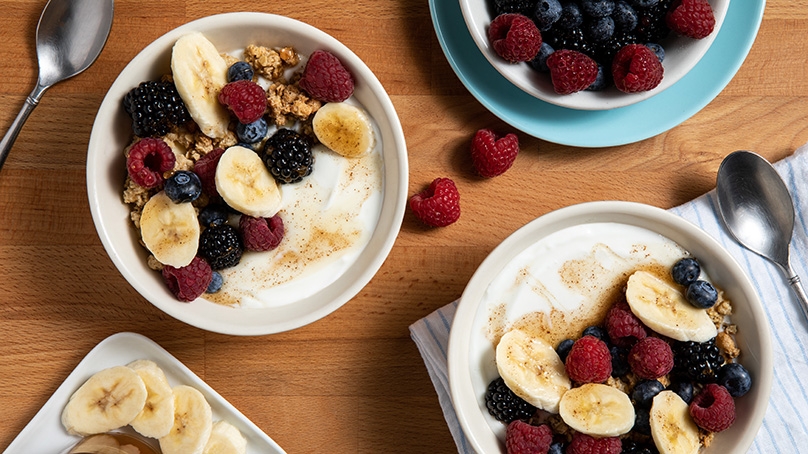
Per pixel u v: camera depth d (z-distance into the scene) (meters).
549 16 0.68
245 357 0.73
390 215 0.69
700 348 0.68
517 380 0.67
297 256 0.70
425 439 0.73
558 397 0.67
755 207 0.72
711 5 0.69
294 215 0.70
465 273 0.72
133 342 0.71
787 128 0.73
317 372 0.73
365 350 0.73
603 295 0.69
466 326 0.67
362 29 0.72
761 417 0.67
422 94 0.72
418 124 0.72
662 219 0.68
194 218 0.68
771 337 0.68
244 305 0.70
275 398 0.73
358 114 0.69
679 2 0.69
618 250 0.69
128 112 0.67
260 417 0.73
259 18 0.68
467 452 0.71
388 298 0.73
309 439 0.73
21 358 0.72
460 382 0.67
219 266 0.69
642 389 0.68
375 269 0.68
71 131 0.71
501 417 0.68
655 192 0.73
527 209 0.73
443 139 0.72
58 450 0.72
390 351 0.73
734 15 0.71
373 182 0.71
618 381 0.68
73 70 0.71
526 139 0.73
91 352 0.71
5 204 0.72
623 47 0.69
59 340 0.72
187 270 0.68
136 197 0.68
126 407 0.71
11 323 0.72
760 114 0.73
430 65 0.72
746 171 0.72
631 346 0.68
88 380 0.71
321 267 0.70
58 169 0.72
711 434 0.68
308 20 0.72
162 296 0.68
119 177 0.68
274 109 0.69
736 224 0.72
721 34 0.71
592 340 0.67
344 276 0.70
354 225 0.71
